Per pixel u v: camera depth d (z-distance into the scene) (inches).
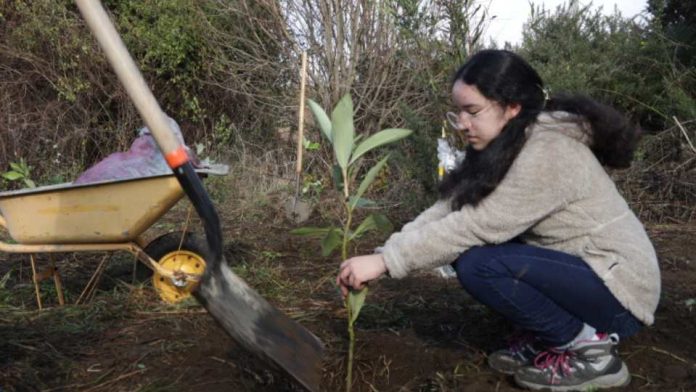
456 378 99.6
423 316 127.2
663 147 248.4
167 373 103.9
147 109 86.7
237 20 328.8
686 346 112.3
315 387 87.5
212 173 137.3
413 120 206.2
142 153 135.3
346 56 303.3
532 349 98.0
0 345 115.3
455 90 87.7
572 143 86.5
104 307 135.3
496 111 86.3
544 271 88.6
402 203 235.3
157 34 320.5
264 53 320.2
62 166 308.0
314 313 131.3
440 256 88.2
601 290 89.2
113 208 128.6
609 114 88.1
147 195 127.6
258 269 164.7
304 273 165.2
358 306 90.7
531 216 85.7
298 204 232.7
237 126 341.1
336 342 113.6
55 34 306.0
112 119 328.2
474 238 87.4
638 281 88.7
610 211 88.4
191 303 136.0
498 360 100.7
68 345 116.6
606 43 289.7
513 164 85.5
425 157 201.8
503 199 85.7
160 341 117.0
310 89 310.2
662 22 313.7
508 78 85.0
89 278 161.8
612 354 95.0
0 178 295.4
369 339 113.3
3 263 176.1
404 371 103.0
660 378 99.4
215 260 92.6
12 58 309.7
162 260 136.3
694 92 273.3
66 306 137.8
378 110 302.2
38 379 102.7
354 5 296.5
